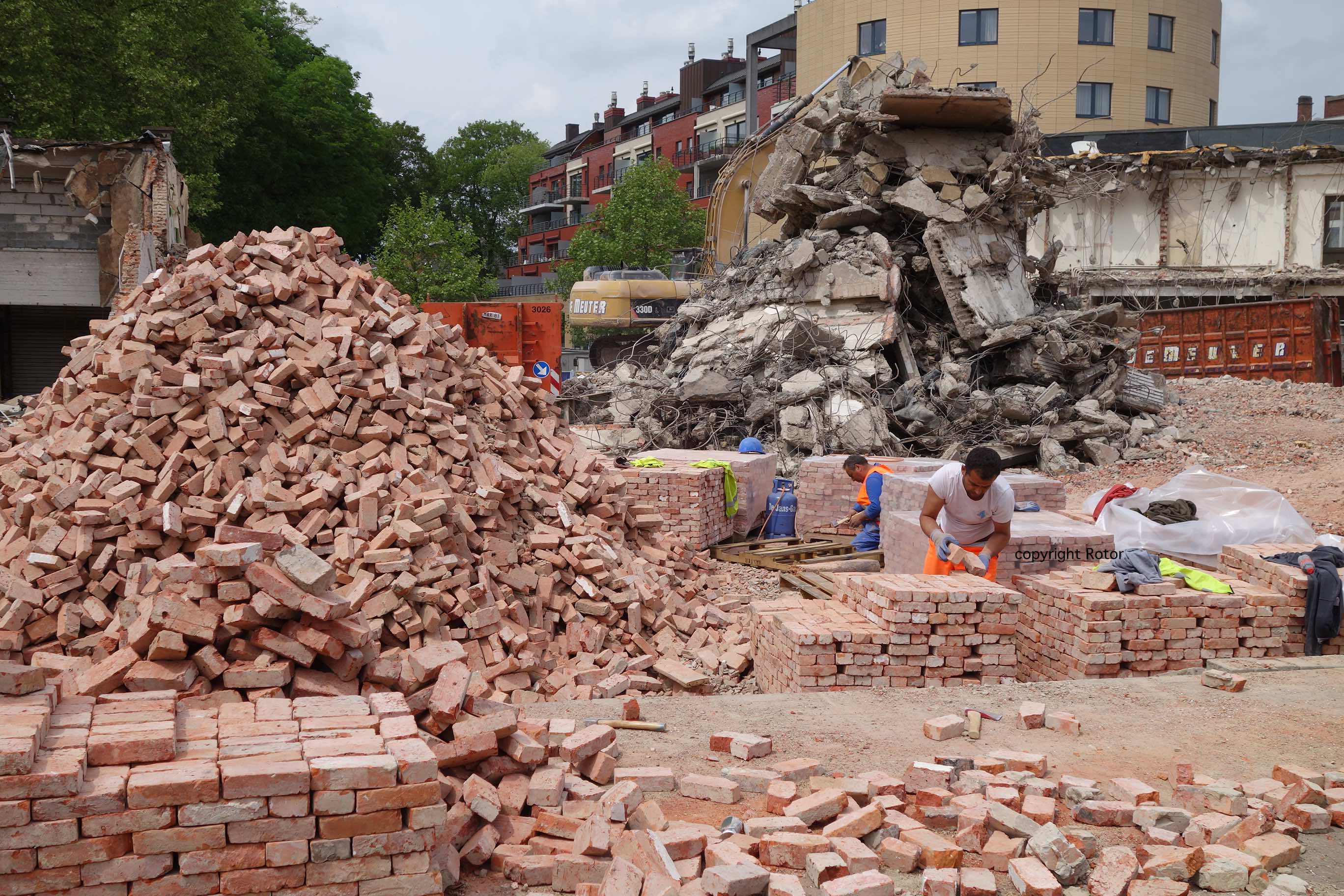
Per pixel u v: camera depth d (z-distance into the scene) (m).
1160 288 30.64
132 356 7.58
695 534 11.36
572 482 9.22
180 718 3.78
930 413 18.06
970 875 3.68
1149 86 42.72
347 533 6.65
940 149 20.81
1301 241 30.08
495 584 7.32
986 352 19.28
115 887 3.07
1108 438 18.25
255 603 4.35
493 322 21.97
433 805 3.32
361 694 4.47
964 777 4.57
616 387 21.47
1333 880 3.81
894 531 8.89
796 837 3.90
